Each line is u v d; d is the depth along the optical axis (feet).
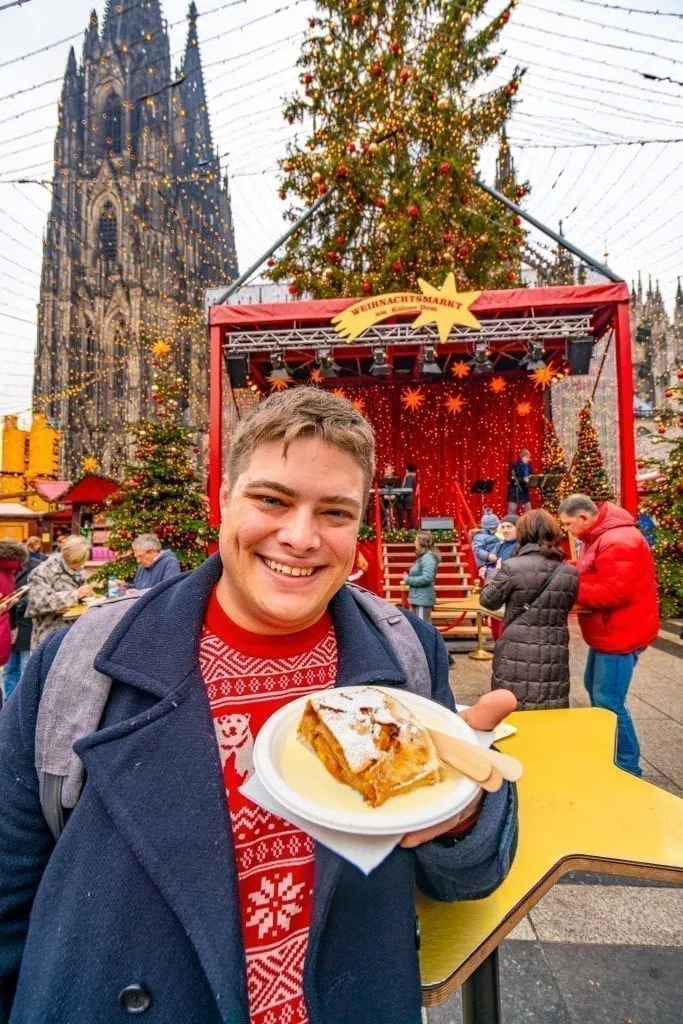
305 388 2.97
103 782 2.48
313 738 2.56
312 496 2.75
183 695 2.74
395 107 35.83
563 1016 6.05
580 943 7.02
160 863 2.37
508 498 38.96
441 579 30.25
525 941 7.07
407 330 26.14
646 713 14.83
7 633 15.08
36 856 2.81
